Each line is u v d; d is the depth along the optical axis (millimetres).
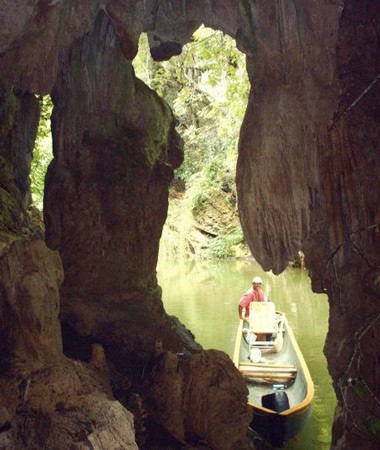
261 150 6156
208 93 19266
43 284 4785
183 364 6070
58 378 4551
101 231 7777
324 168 5332
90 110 7863
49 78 6023
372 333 4719
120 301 7844
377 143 4812
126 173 7945
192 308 13781
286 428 6207
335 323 5469
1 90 6887
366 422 4582
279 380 7609
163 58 7895
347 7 5055
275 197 6156
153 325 7824
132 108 8047
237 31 6711
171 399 5809
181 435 5719
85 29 6414
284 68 6020
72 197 7699
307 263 6168
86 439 4074
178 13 6895
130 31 6227
